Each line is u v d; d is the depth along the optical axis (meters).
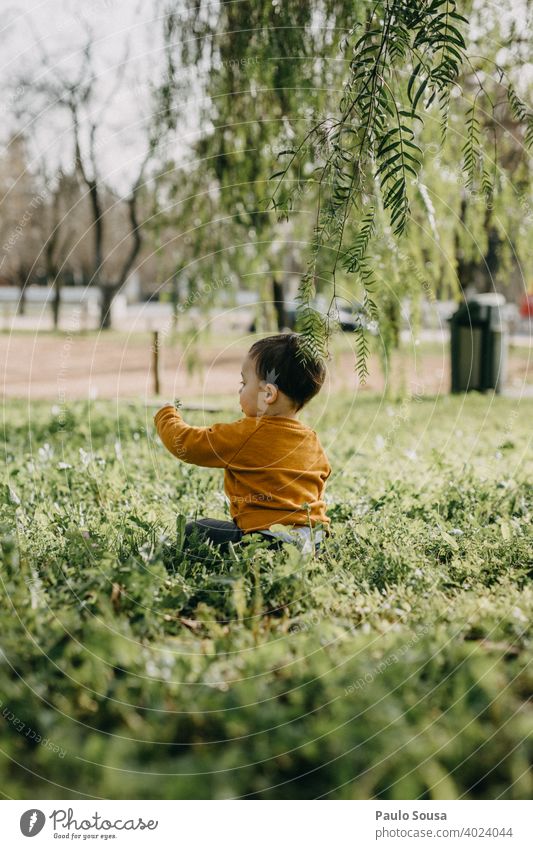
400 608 2.59
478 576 2.91
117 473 4.37
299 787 1.75
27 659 2.09
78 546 2.96
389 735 1.79
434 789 1.70
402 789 1.69
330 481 4.61
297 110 6.39
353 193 2.96
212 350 17.39
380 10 2.98
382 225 5.73
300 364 3.11
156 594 2.51
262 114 6.93
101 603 2.39
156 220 8.25
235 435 3.08
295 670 2.07
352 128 2.96
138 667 2.04
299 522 3.02
